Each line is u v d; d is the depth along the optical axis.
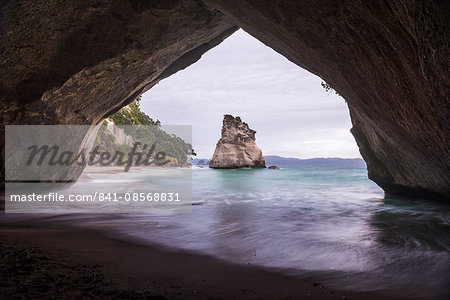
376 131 8.71
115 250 4.29
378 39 4.26
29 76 8.31
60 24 7.77
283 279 3.38
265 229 6.12
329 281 3.34
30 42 7.79
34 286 2.49
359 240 5.24
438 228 6.27
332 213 8.28
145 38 8.80
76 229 5.64
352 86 6.32
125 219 6.95
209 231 5.88
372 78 5.21
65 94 9.01
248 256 4.27
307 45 6.26
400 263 3.98
